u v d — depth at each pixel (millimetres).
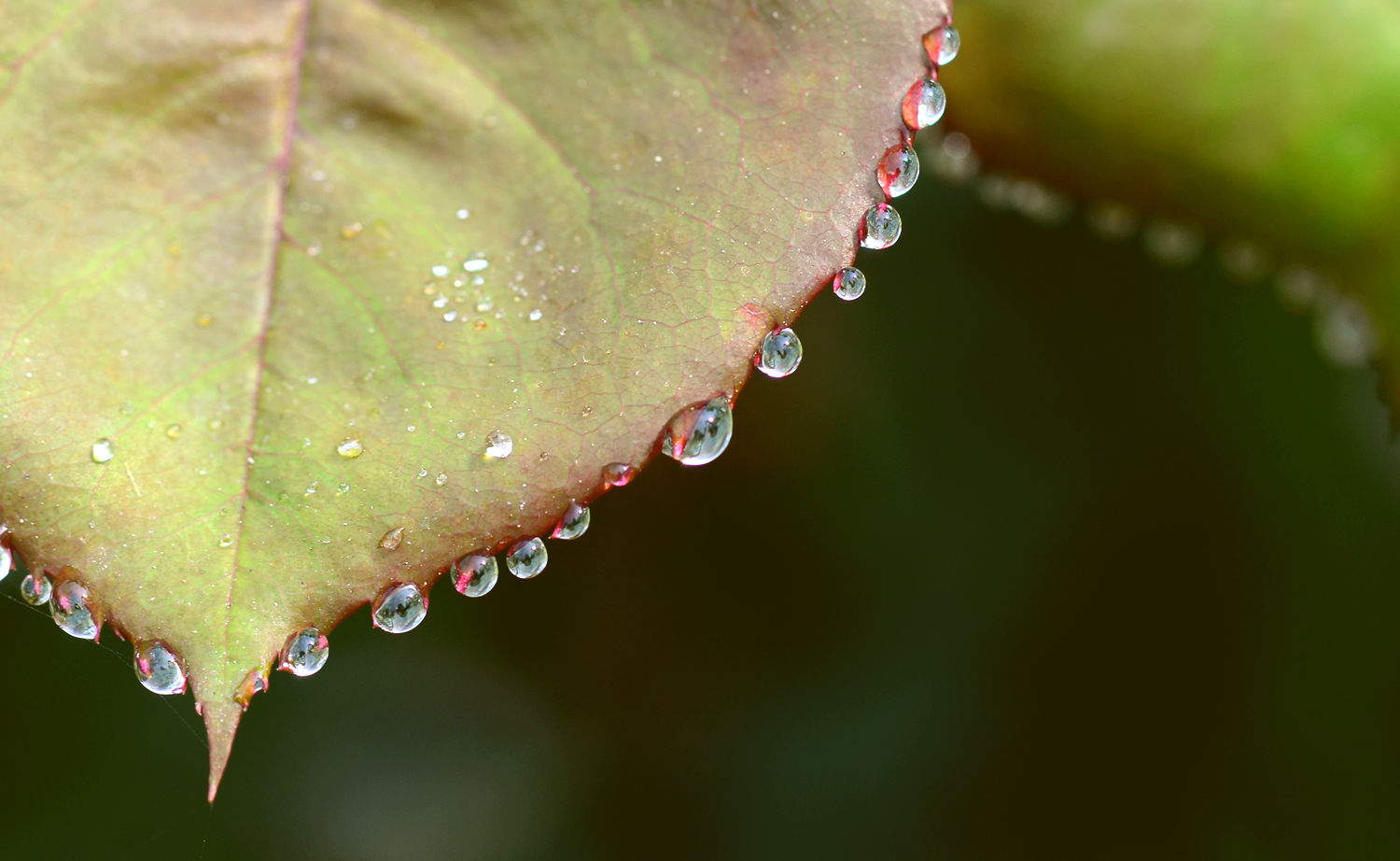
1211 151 180
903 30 158
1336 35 177
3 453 156
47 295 157
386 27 158
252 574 157
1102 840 213
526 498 158
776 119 158
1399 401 185
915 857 216
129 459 157
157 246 157
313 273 158
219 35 158
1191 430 219
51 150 157
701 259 158
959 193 218
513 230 158
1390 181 179
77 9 157
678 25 158
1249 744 211
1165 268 217
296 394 158
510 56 158
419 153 158
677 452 159
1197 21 177
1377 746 205
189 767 210
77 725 201
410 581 157
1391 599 209
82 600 158
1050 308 220
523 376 158
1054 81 180
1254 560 216
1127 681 218
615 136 158
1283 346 214
